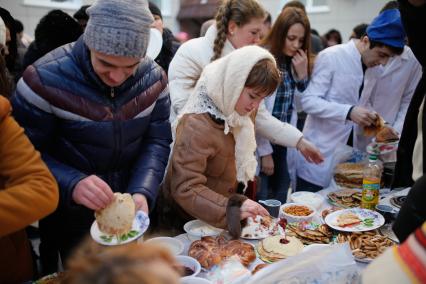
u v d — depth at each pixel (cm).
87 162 130
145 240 141
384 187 204
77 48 122
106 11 106
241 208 134
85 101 122
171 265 52
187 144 138
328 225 149
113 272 45
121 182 141
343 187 203
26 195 84
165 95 148
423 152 124
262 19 197
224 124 141
